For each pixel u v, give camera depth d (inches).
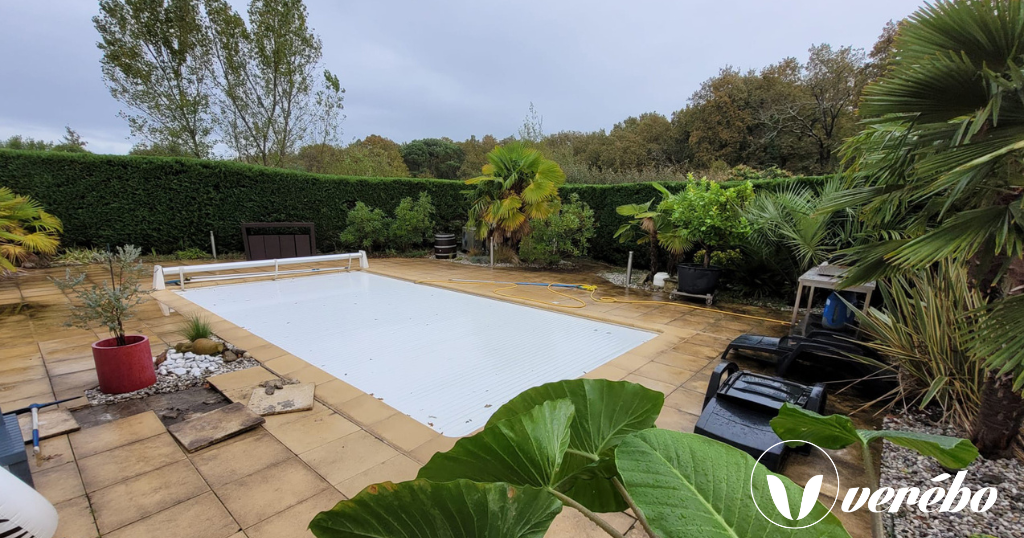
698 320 187.0
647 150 774.5
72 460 77.8
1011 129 61.9
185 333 143.8
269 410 97.3
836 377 119.5
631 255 268.4
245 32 446.0
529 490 21.2
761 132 660.7
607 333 176.4
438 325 186.2
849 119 587.2
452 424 102.4
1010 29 61.1
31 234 265.4
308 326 182.1
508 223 321.4
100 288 108.3
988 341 61.7
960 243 63.9
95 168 303.6
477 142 1209.4
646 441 23.7
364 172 547.8
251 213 359.3
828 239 184.2
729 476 21.4
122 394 105.3
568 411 28.8
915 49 72.8
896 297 105.5
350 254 323.6
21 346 139.1
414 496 20.3
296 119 506.6
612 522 64.0
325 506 67.7
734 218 200.1
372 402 104.9
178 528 62.0
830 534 19.0
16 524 40.6
